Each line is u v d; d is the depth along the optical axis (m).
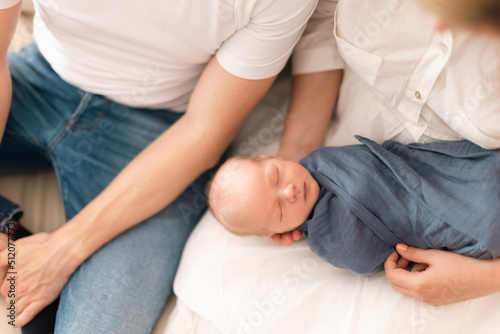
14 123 1.18
